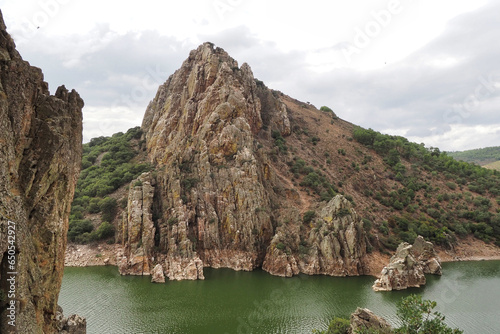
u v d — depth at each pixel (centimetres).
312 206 10988
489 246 12744
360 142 17338
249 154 11044
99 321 5694
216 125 11600
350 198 12394
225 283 8081
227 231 9931
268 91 16050
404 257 8612
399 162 16162
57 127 3044
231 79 12838
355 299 7231
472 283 8788
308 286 8044
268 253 9456
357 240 9644
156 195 10112
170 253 8744
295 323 5900
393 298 7356
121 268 8488
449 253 11975
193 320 5875
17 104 2658
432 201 14188
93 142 17450
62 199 3198
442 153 19888
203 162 10781
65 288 7288
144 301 6706
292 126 16638
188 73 14600
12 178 2492
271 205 10769
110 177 12444
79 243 9912
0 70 2544
